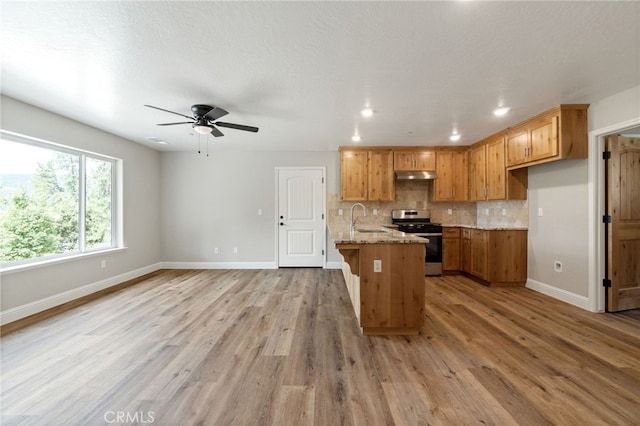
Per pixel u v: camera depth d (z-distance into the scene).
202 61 2.22
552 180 3.77
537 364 2.15
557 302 3.58
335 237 2.92
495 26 1.79
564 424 1.56
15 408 1.68
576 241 3.43
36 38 1.91
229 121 3.70
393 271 2.69
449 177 5.21
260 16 1.70
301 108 3.23
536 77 2.49
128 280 4.67
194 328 2.81
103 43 1.98
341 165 5.23
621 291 3.21
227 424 1.57
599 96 2.95
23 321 2.96
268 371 2.07
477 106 3.19
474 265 4.61
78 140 3.73
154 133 4.30
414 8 1.62
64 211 3.69
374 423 1.58
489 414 1.64
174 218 5.59
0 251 3.01
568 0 1.56
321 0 1.56
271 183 5.58
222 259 5.60
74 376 2.00
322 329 2.80
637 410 1.66
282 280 4.69
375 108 3.23
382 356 2.29
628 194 3.23
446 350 2.38
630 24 1.76
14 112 2.98
